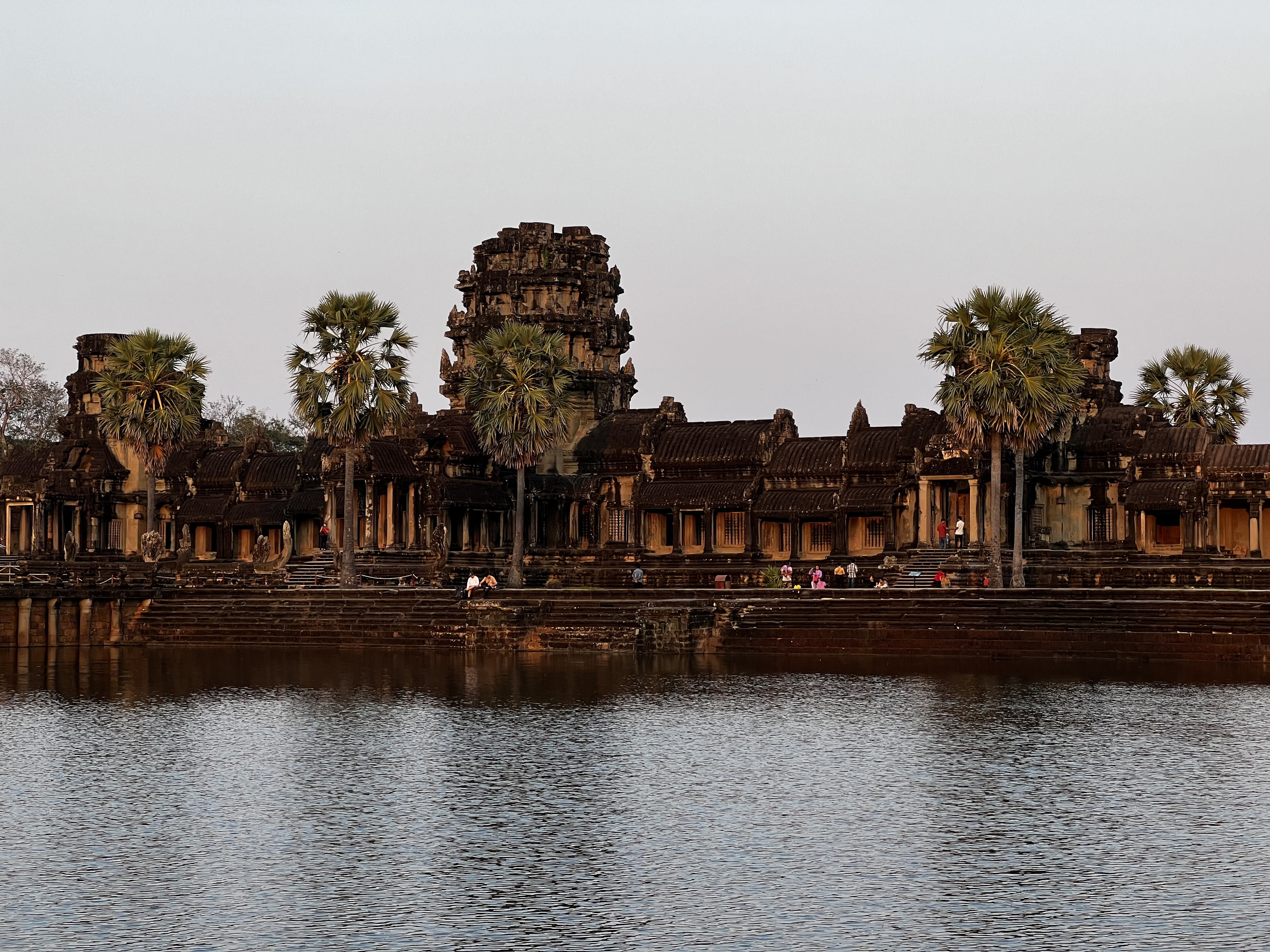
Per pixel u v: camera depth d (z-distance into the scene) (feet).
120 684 270.46
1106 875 137.49
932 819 158.20
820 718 220.64
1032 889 133.49
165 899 132.57
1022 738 201.46
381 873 140.36
